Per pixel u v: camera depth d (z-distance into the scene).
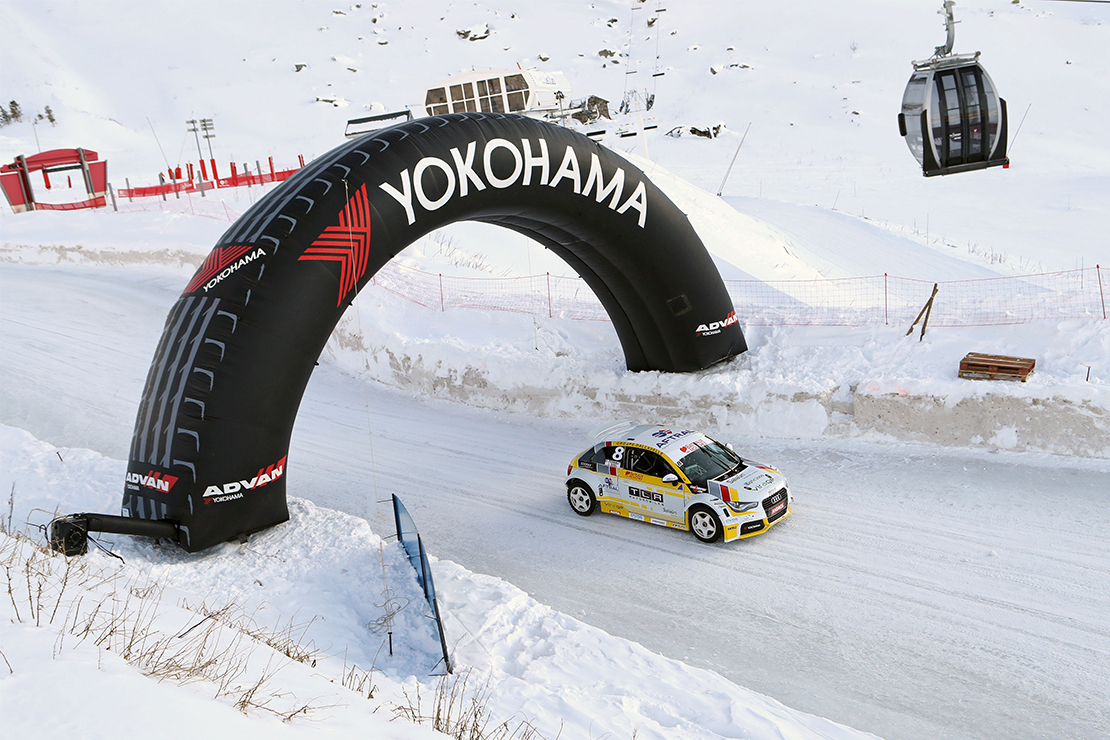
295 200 11.36
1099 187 43.12
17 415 17.02
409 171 12.05
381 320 21.52
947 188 45.59
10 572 6.98
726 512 11.34
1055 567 10.14
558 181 13.79
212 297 10.91
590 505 12.91
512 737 6.39
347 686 6.99
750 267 24.34
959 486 12.54
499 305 21.70
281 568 10.65
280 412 11.21
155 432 10.78
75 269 32.44
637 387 16.78
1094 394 12.59
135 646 5.81
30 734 3.97
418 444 16.55
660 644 9.46
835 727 7.49
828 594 10.16
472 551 12.04
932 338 15.91
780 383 15.30
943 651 8.84
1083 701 7.86
